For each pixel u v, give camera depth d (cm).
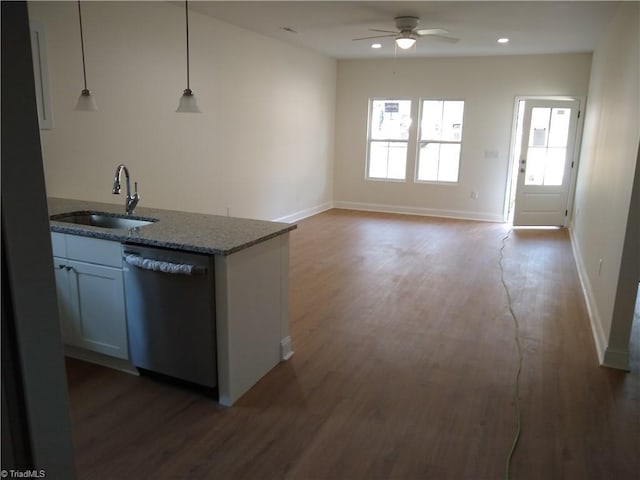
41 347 79
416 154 834
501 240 663
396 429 240
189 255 245
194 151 533
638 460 220
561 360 317
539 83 740
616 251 317
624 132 338
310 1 458
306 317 380
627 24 374
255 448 224
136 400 262
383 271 507
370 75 834
